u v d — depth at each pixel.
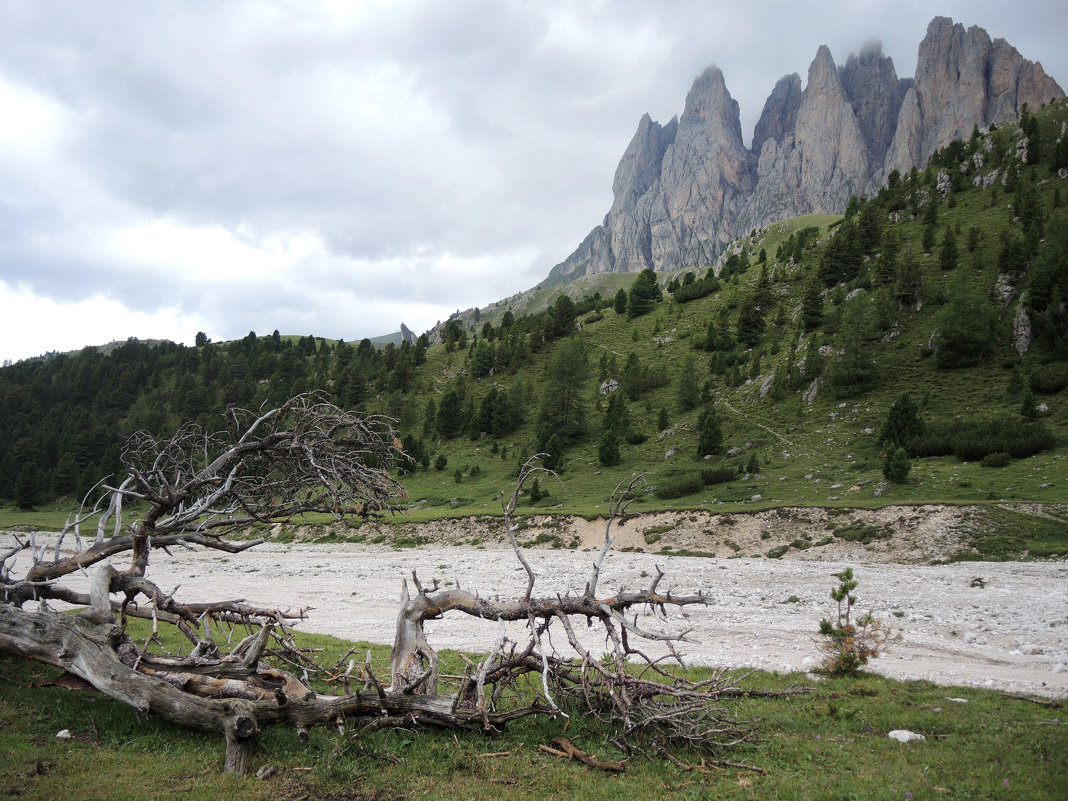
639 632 10.08
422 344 166.00
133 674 9.42
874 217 133.88
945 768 8.15
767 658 16.62
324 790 7.75
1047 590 27.94
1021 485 51.47
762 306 129.12
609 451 87.19
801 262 145.75
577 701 10.62
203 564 49.53
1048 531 40.06
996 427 65.81
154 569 45.72
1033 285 86.44
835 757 8.80
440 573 40.62
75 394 165.88
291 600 29.58
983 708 10.88
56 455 124.62
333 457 12.62
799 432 81.94
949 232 112.00
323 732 9.48
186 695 9.21
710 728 9.62
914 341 96.12
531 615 10.79
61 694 10.56
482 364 142.38
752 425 88.00
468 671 10.30
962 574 33.75
